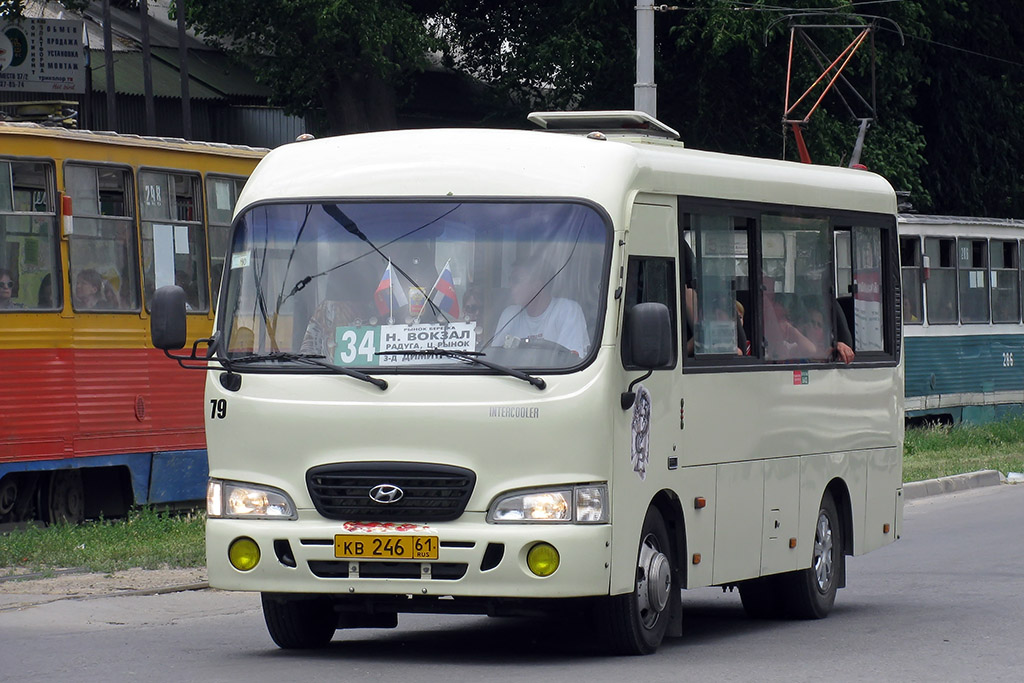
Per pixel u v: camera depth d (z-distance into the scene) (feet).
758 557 93.40
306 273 79.92
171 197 150.30
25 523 138.10
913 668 79.25
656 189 83.20
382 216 79.92
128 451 143.43
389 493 76.28
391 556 75.97
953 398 258.37
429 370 76.84
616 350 77.15
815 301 101.04
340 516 76.95
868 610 105.40
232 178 157.69
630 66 306.55
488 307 77.71
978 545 140.36
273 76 297.94
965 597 109.91
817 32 298.15
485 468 75.87
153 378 146.41
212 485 79.46
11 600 102.32
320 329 78.95
